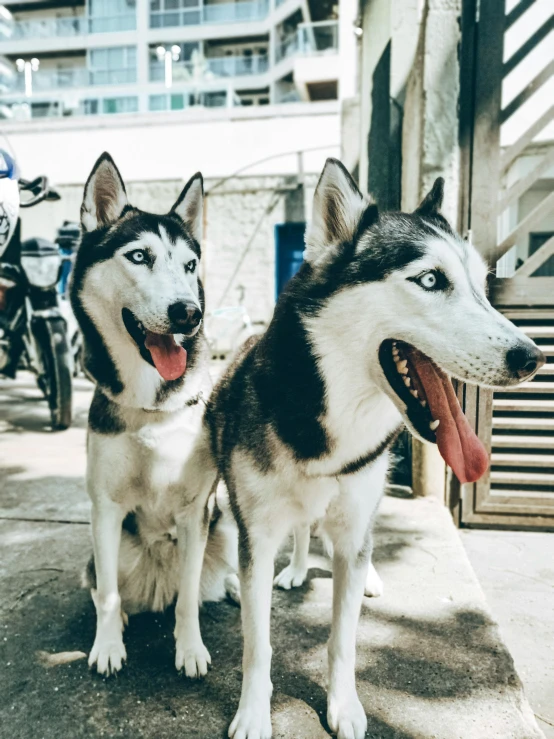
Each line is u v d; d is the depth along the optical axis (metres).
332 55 18.70
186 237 2.20
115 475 1.91
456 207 3.10
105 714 1.66
